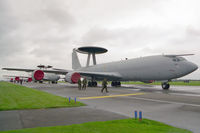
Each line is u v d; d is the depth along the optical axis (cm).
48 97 1064
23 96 1111
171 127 440
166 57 1886
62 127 421
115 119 518
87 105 806
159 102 920
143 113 634
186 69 1720
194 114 616
